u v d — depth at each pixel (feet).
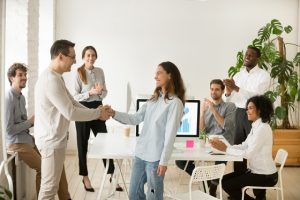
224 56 21.54
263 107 11.66
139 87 21.44
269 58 19.36
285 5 21.45
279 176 11.64
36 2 14.64
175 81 9.55
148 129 9.66
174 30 21.26
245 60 14.94
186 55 21.43
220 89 14.78
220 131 14.75
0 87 10.87
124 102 21.47
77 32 20.94
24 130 11.92
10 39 13.07
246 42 21.52
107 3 20.92
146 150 9.59
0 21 10.77
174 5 21.15
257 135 11.43
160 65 9.61
